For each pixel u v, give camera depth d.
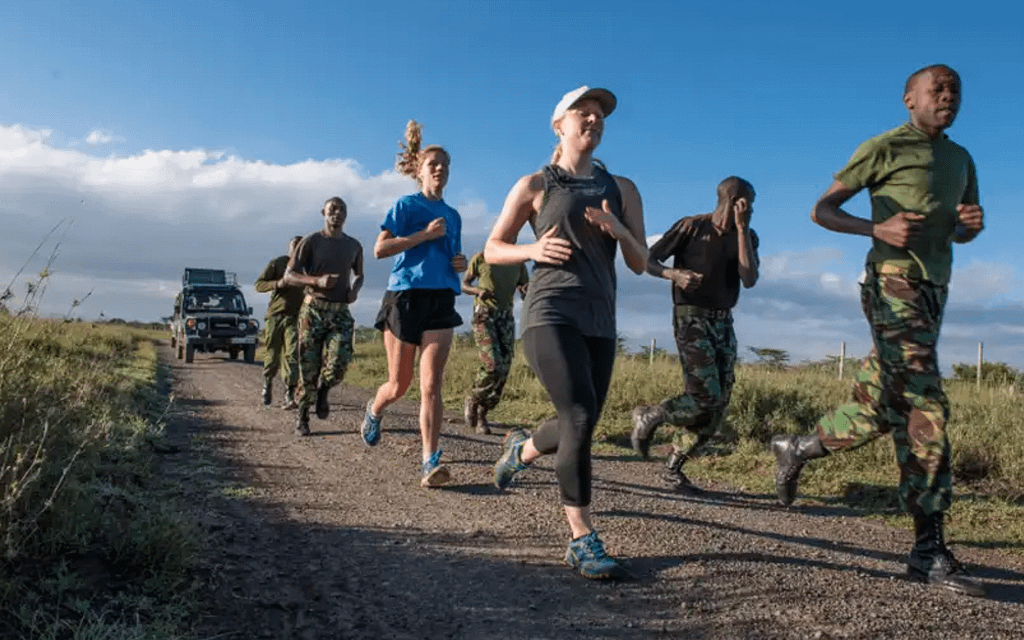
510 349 8.33
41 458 3.21
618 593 3.15
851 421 4.30
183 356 24.05
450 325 5.29
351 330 7.57
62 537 2.95
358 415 9.40
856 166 3.71
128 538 3.04
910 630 2.82
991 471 6.16
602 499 5.01
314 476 5.45
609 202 3.45
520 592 3.14
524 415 9.95
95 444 4.45
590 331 3.41
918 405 3.54
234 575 3.11
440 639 2.65
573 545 3.39
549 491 5.08
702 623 2.85
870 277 3.73
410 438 7.47
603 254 3.44
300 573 3.23
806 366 16.83
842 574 3.49
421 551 3.66
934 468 3.47
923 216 3.55
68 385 4.77
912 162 3.59
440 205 5.43
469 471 5.75
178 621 2.54
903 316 3.59
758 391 8.82
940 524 3.46
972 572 3.78
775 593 3.17
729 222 5.27
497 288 8.19
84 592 2.66
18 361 4.18
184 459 5.89
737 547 3.87
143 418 7.38
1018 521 4.91
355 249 7.54
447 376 13.44
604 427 8.72
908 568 3.52
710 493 5.68
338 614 2.81
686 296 5.46
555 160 3.62
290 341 9.59
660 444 7.93
